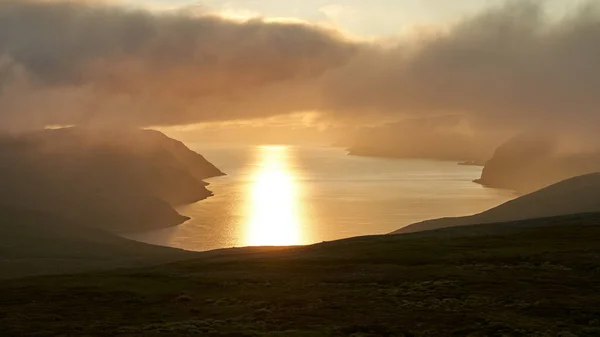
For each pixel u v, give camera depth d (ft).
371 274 207.51
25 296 189.57
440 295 165.07
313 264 243.60
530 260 215.92
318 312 149.79
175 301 176.86
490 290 168.04
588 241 257.55
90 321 151.64
